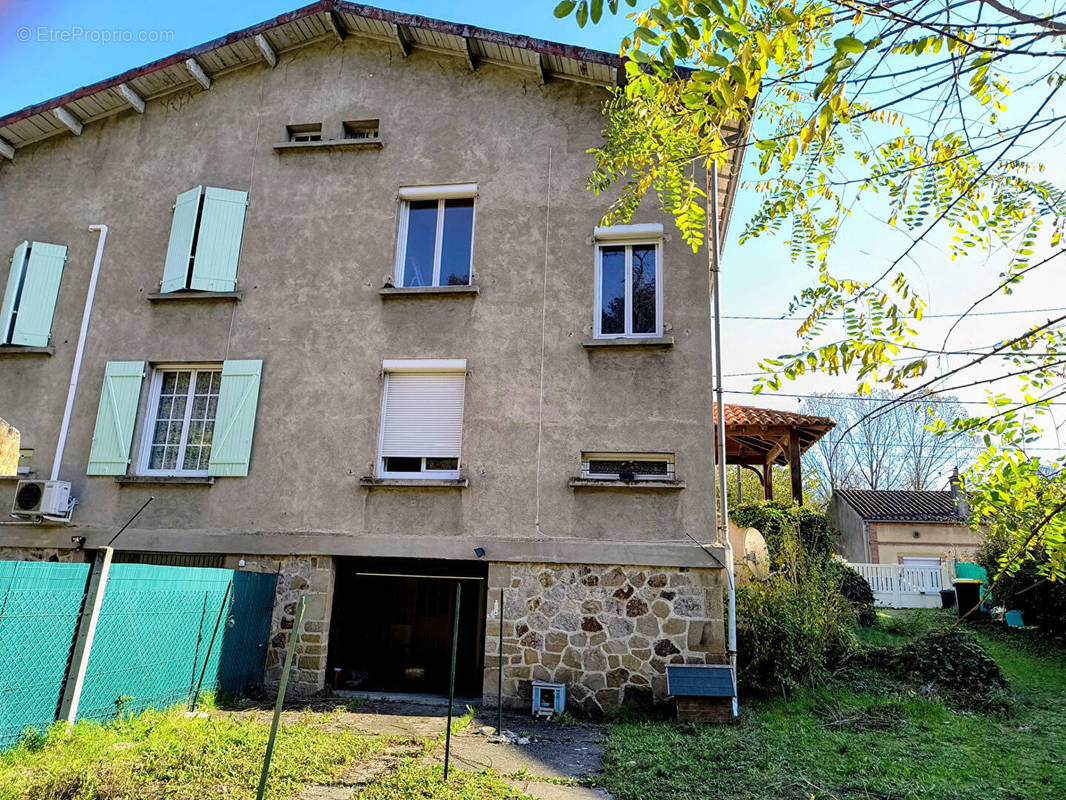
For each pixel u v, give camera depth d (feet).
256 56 38.58
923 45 9.04
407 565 33.47
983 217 11.06
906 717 28.22
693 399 31.14
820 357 9.81
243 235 36.50
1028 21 7.65
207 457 34.53
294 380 34.22
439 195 35.65
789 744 23.35
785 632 30.40
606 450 31.22
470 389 32.78
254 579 29.96
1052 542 8.50
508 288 33.63
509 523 31.04
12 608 18.71
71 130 39.45
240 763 18.38
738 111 9.47
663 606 29.30
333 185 36.50
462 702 30.27
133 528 33.40
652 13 8.21
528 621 29.99
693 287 32.35
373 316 34.40
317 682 30.81
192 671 25.61
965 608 51.03
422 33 36.09
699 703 26.48
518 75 36.19
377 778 18.38
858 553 87.61
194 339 35.47
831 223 12.39
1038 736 25.95
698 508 30.01
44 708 19.57
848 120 9.54
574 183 34.40
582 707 28.78
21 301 36.73
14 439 21.01
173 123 38.99
